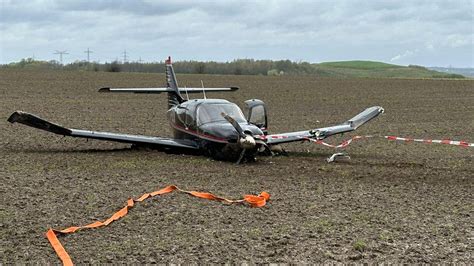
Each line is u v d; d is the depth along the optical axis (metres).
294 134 15.34
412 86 52.69
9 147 16.72
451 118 27.20
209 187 11.41
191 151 15.99
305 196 10.70
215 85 50.09
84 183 11.64
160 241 8.00
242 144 13.66
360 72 123.62
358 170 13.49
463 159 15.40
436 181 12.31
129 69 88.50
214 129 14.41
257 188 11.38
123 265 7.13
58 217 9.12
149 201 10.17
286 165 14.09
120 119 25.17
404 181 12.26
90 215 9.25
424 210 9.79
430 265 7.21
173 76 18.98
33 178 12.11
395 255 7.54
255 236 8.23
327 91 44.62
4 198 10.33
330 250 7.69
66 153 15.66
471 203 10.34
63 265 7.08
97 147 16.95
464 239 8.20
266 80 60.50
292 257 7.43
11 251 7.57
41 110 28.11
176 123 15.86
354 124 16.08
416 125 24.20
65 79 53.50
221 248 7.73
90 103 32.22
